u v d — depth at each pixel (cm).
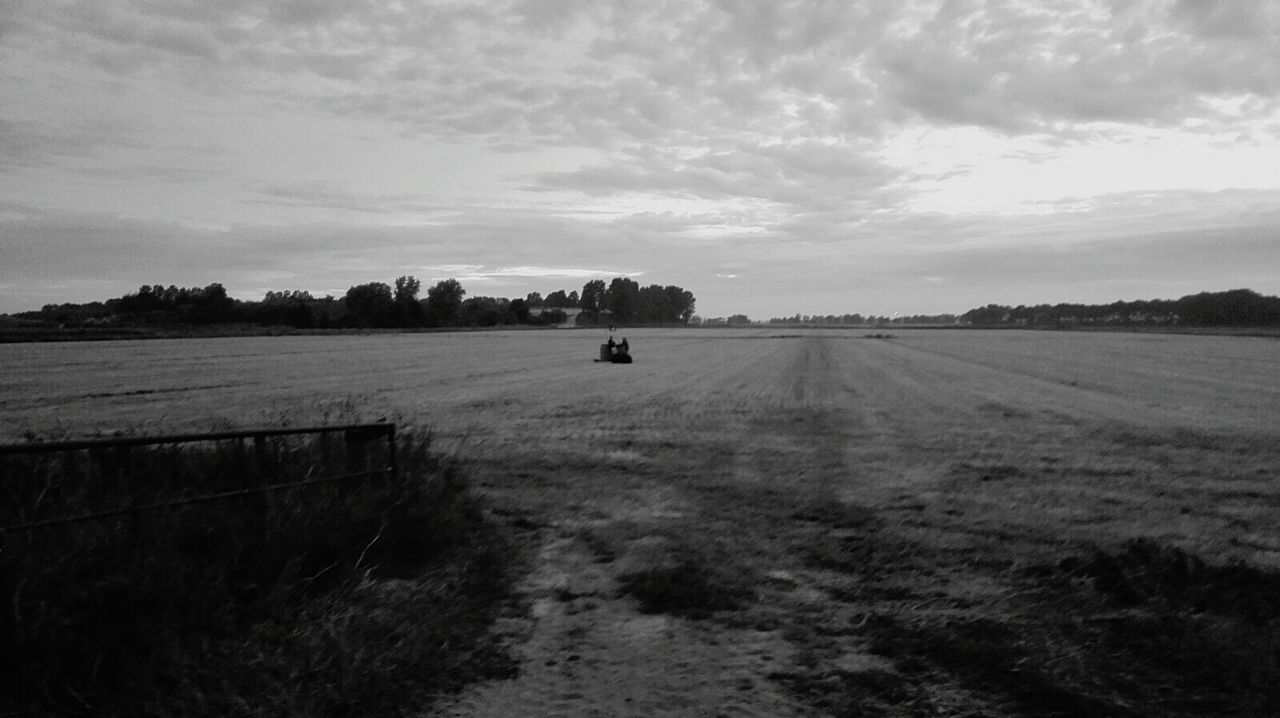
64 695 479
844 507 1112
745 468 1428
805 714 511
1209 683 554
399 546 796
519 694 538
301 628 586
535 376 3900
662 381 3597
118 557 575
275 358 5466
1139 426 2056
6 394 2864
